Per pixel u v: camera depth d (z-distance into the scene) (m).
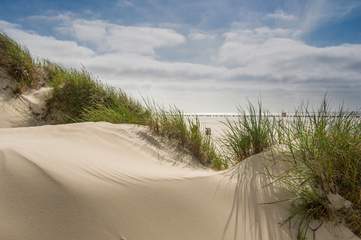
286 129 2.95
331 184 2.34
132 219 2.00
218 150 3.70
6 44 8.48
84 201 2.00
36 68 8.54
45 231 1.78
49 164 2.23
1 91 7.59
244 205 2.29
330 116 2.78
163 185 2.37
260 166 2.69
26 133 3.60
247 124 3.43
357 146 2.54
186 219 2.11
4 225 1.74
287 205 2.29
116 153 3.15
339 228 2.13
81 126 3.82
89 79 7.36
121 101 6.55
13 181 2.00
